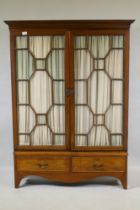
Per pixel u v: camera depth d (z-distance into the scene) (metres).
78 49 2.82
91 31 2.79
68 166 2.96
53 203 2.63
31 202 2.66
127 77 2.84
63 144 2.95
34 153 2.95
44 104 2.92
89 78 2.86
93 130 2.93
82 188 2.98
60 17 3.37
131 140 3.46
